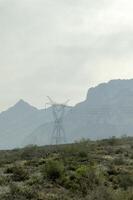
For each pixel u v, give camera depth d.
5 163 59.47
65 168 45.12
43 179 39.94
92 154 63.62
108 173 44.94
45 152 71.94
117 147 77.94
